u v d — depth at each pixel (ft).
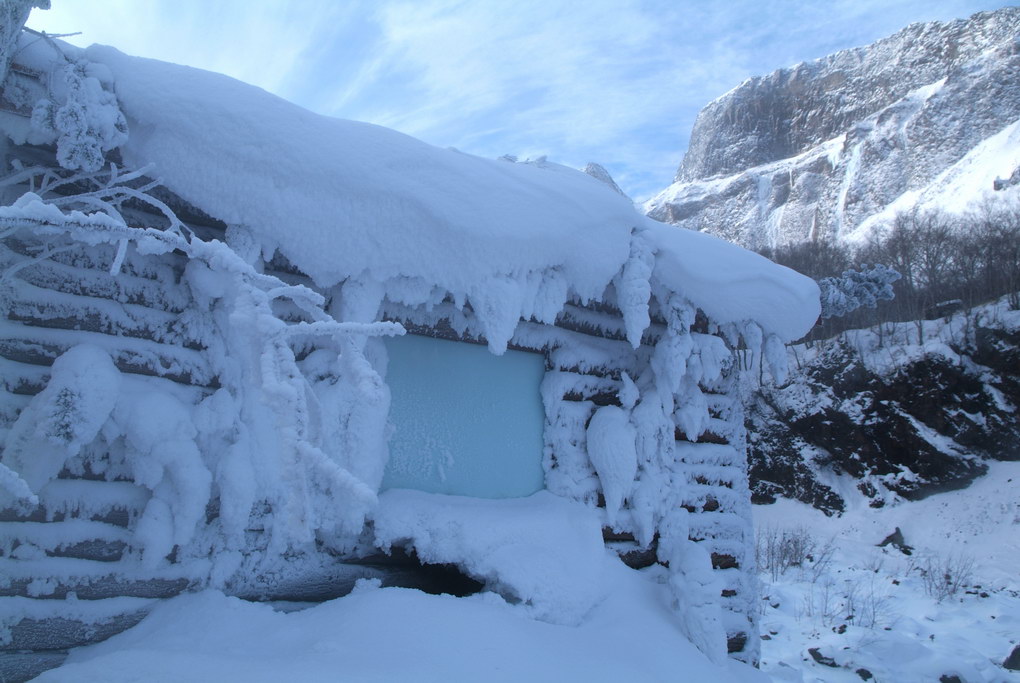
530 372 13.12
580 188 12.28
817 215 388.57
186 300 9.21
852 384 74.38
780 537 60.59
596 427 13.05
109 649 7.80
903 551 59.06
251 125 8.79
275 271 9.89
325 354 9.93
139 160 8.43
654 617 11.62
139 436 8.13
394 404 11.16
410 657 7.56
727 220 433.48
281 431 5.56
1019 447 64.08
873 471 69.67
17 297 7.95
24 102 7.85
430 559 10.34
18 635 7.64
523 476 12.62
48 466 7.66
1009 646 33.22
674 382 13.38
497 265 10.44
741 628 13.94
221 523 8.77
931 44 460.96
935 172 353.51
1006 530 56.80
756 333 14.10
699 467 14.51
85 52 8.43
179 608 8.32
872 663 26.58
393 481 11.01
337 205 9.22
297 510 5.47
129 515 8.43
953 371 68.74
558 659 8.81
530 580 10.29
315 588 9.77
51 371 7.91
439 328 11.62
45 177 7.86
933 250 106.01
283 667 6.86
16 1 6.81
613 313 14.05
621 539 13.09
